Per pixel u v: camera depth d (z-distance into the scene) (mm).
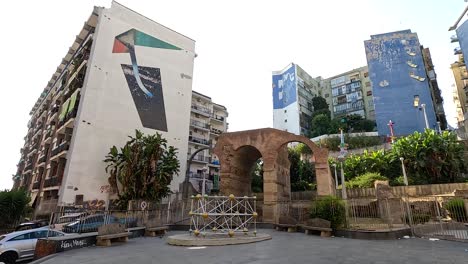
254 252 9125
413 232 13766
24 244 12719
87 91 31438
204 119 55750
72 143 29406
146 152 28469
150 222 17797
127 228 15055
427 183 28078
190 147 50844
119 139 32906
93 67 32562
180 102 41031
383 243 11109
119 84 34500
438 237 12719
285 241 12008
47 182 33719
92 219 14992
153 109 37375
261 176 39875
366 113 67625
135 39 37844
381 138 50438
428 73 58531
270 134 23156
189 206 21422
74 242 10977
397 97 53188
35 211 33125
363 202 18031
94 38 34000
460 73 58344
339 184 37188
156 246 11250
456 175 27906
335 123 58750
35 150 47312
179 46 43344
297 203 18266
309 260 7664
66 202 27219
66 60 46750
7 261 12086
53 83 53281
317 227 14523
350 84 72312
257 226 19969
